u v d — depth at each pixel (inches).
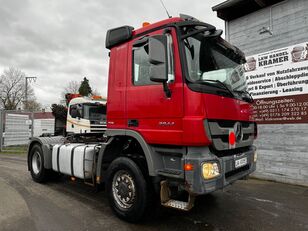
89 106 347.6
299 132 260.2
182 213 176.7
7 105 1886.1
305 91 255.6
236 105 156.5
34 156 270.4
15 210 179.8
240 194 224.1
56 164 238.2
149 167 148.4
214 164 132.6
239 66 182.9
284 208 188.5
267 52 284.7
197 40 147.7
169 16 155.6
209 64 150.2
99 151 181.0
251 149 177.0
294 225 158.2
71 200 203.6
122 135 165.8
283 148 271.3
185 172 131.7
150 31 155.8
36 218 165.5
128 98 162.4
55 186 247.6
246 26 304.2
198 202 200.8
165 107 142.2
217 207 189.6
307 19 254.8
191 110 131.9
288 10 269.1
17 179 278.8
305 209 186.5
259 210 184.1
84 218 166.9
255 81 294.4
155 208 160.7
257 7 294.7
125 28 168.1
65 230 148.3
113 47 177.5
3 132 605.3
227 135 145.3
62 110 452.1
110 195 172.1
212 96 136.9
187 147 136.6
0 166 367.2
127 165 160.9
